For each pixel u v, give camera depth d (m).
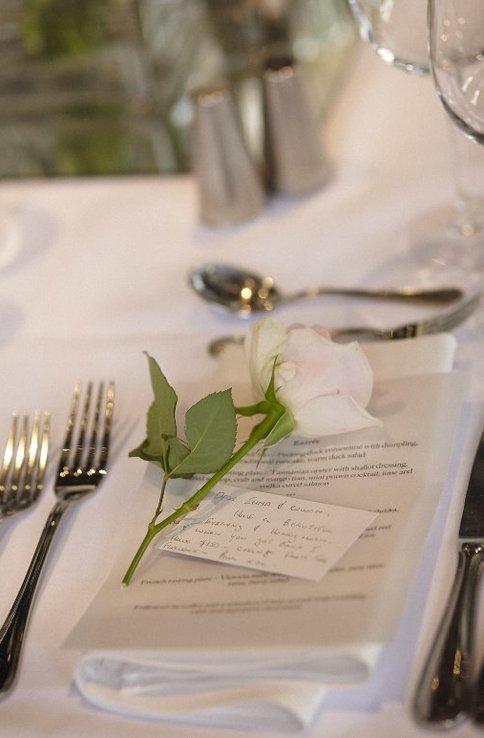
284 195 1.21
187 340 1.05
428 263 1.08
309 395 0.87
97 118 1.44
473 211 1.11
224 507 0.87
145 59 1.40
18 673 0.83
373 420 0.88
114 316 1.10
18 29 1.40
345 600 0.80
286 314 1.06
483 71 0.93
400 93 1.38
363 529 0.84
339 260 1.11
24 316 1.12
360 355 0.88
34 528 0.91
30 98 1.45
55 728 0.80
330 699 0.79
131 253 1.18
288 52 1.20
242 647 0.79
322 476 0.88
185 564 0.85
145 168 1.32
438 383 0.92
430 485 0.86
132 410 0.98
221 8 1.54
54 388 1.02
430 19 0.93
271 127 1.19
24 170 1.39
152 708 0.79
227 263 1.14
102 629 0.81
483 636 0.79
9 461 0.95
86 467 0.93
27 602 0.85
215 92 1.16
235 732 0.79
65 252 1.19
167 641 0.80
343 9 1.71
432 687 0.77
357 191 1.20
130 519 0.88
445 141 1.24
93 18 1.40
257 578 0.83
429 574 0.83
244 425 0.92
